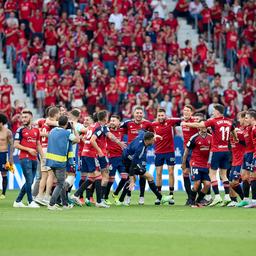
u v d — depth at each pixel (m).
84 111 105.12
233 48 121.94
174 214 59.50
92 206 68.44
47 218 55.16
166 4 131.25
